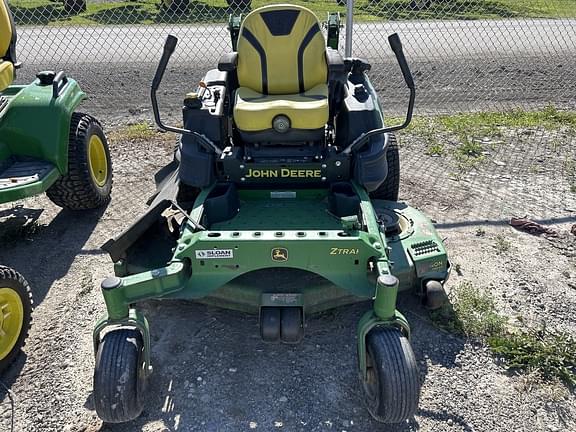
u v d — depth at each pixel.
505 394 3.19
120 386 2.69
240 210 3.80
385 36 11.17
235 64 4.17
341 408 3.10
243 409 3.10
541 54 10.27
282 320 3.02
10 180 4.11
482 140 6.48
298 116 3.64
